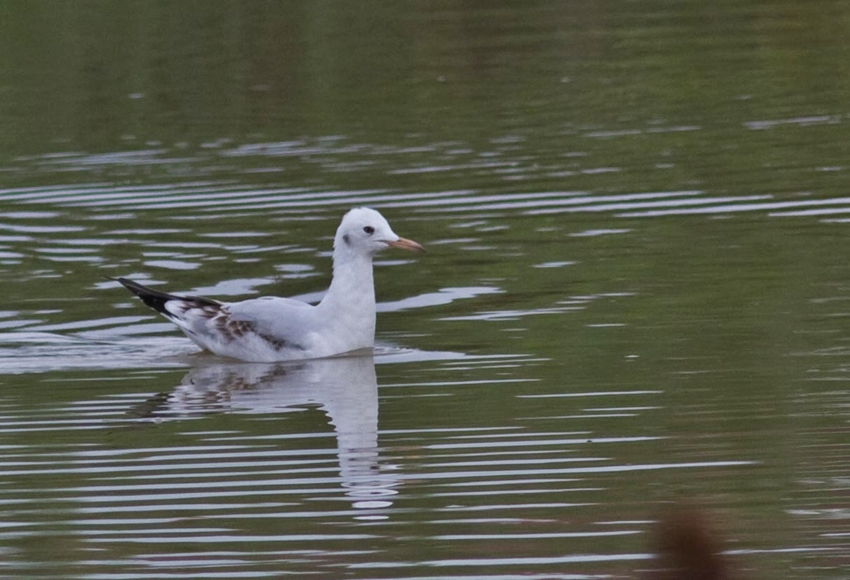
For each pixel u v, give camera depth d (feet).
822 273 54.24
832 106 81.10
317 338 50.06
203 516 35.88
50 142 83.82
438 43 102.99
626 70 92.99
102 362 50.14
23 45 106.83
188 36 107.55
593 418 41.57
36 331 53.36
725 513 34.24
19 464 40.01
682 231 60.90
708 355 46.52
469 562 32.40
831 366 44.75
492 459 38.86
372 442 40.78
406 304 54.39
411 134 80.74
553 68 95.14
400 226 64.03
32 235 65.67
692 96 85.87
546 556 32.53
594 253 58.70
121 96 93.04
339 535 34.32
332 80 94.89
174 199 70.44
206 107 90.12
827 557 31.71
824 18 105.29
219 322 50.75
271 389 46.62
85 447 41.27
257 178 73.41
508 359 47.67
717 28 104.06
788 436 39.29
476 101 87.40
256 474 38.65
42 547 34.32
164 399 45.73
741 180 67.87
